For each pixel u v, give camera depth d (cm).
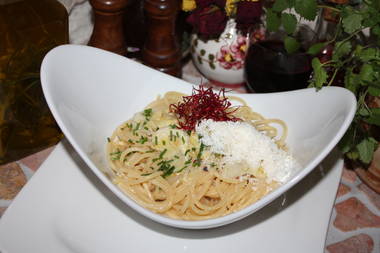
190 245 35
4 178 44
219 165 38
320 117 38
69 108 36
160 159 39
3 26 40
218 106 43
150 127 41
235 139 38
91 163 32
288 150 40
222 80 58
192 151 39
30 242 32
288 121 41
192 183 37
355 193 46
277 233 36
